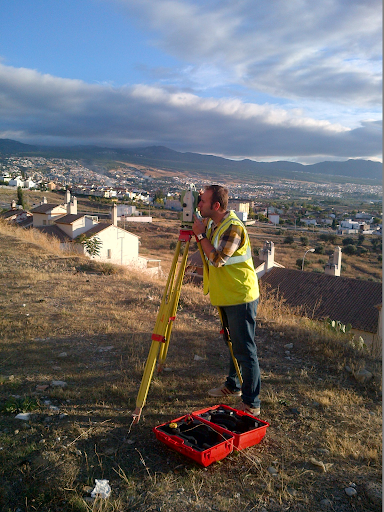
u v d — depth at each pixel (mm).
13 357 4465
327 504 2344
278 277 25750
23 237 16359
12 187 156125
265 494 2428
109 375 4082
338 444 3012
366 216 172000
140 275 10930
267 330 6039
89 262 11500
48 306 6742
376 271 64812
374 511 2307
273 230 117625
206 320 6613
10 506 2221
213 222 3389
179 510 2248
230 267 3191
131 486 2410
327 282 24281
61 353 4617
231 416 3086
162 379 4062
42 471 2488
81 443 2836
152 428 3111
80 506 2205
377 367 4754
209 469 2633
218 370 4402
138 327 5805
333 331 6344
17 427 3010
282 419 3400
